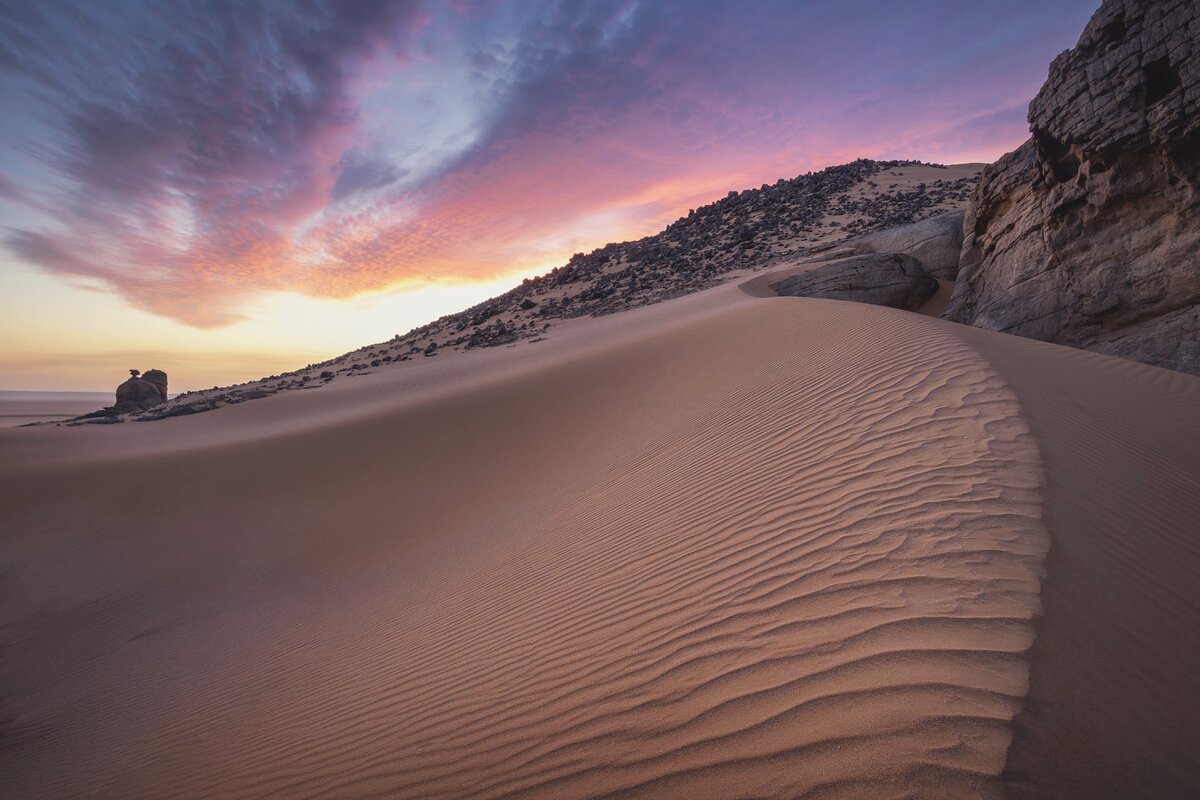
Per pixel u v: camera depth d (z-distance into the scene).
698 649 3.20
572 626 4.18
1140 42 12.20
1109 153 13.36
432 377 29.84
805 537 4.12
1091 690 2.27
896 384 6.61
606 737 2.72
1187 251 12.55
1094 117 13.27
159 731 5.48
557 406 14.51
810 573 3.60
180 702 6.13
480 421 15.46
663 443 8.69
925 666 2.47
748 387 9.22
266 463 15.91
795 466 5.57
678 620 3.62
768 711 2.50
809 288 26.97
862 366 7.66
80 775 5.02
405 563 8.97
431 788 2.87
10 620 9.98
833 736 2.24
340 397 28.81
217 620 8.88
